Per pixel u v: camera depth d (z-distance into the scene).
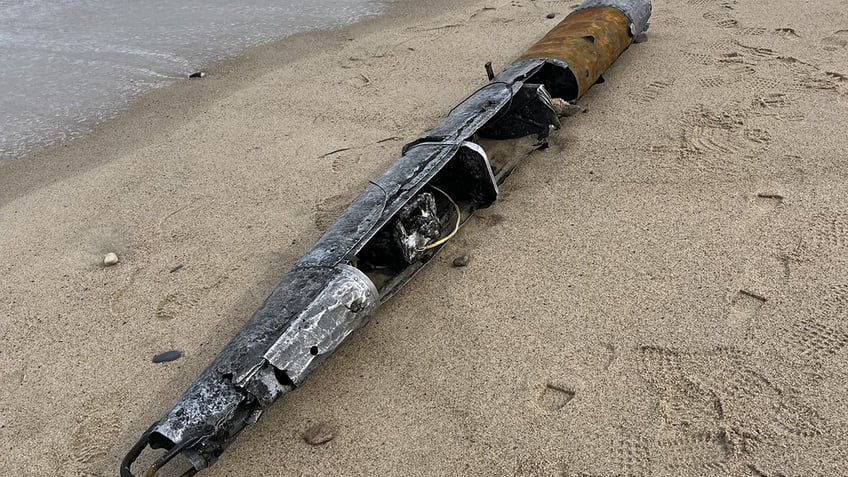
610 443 2.90
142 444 2.73
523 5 8.04
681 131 4.99
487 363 3.34
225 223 4.65
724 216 4.07
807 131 4.79
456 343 3.47
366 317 3.29
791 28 6.43
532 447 2.93
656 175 4.53
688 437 2.88
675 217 4.12
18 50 7.93
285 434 3.12
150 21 8.73
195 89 6.75
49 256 4.52
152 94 6.72
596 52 5.38
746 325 3.34
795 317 3.33
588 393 3.12
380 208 3.61
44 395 3.52
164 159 5.53
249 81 6.83
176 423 2.74
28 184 5.41
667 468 2.78
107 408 3.39
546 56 5.15
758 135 4.82
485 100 4.56
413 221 3.80
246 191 4.98
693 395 3.04
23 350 3.81
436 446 2.99
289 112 6.09
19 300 4.17
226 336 3.71
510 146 5.00
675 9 7.25
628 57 6.29
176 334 3.78
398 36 7.59
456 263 3.96
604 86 5.81
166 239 4.56
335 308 3.13
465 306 3.68
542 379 3.22
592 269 3.81
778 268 3.64
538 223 4.23
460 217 4.23
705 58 6.07
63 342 3.83
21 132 6.17
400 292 3.83
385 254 3.78
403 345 3.50
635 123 5.17
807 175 4.32
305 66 7.05
